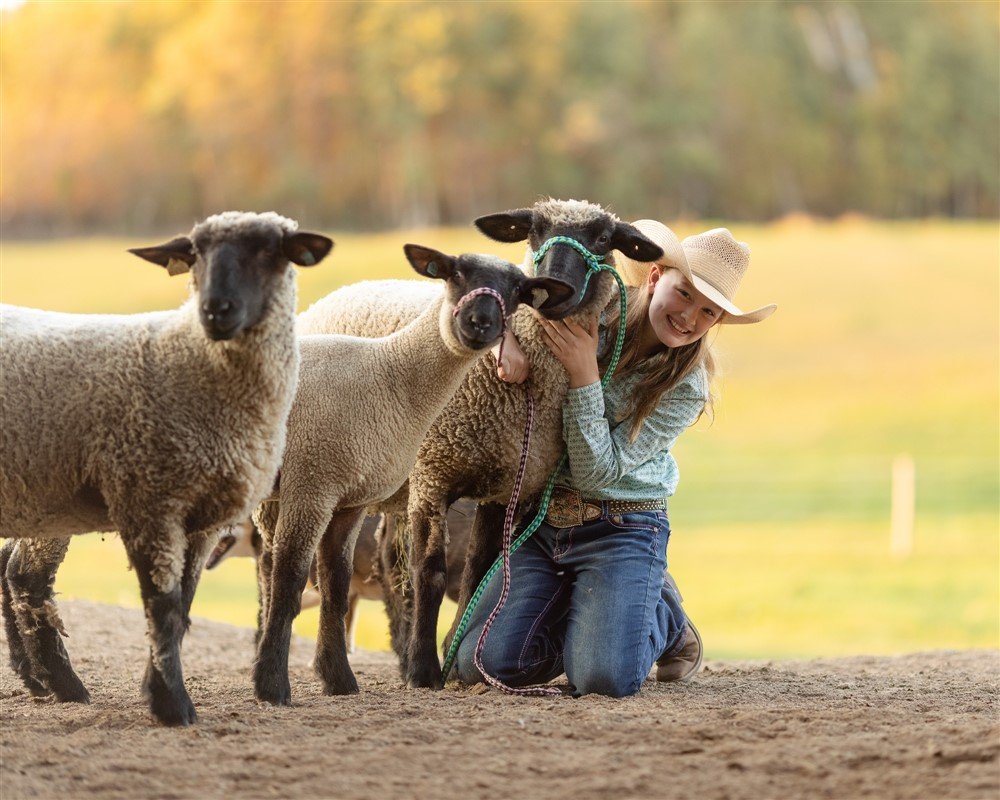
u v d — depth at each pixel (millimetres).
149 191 160250
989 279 91625
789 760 6621
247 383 7875
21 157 157500
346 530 9539
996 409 60469
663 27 196500
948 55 197750
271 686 8812
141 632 13938
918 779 6230
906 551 33781
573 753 6926
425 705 8547
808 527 38281
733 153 180250
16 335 7879
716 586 29828
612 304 10047
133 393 7773
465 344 8812
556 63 172125
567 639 9586
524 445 9547
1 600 9453
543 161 167250
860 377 68375
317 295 78812
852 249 104750
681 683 10438
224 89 161250
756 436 57438
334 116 163875
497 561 10109
